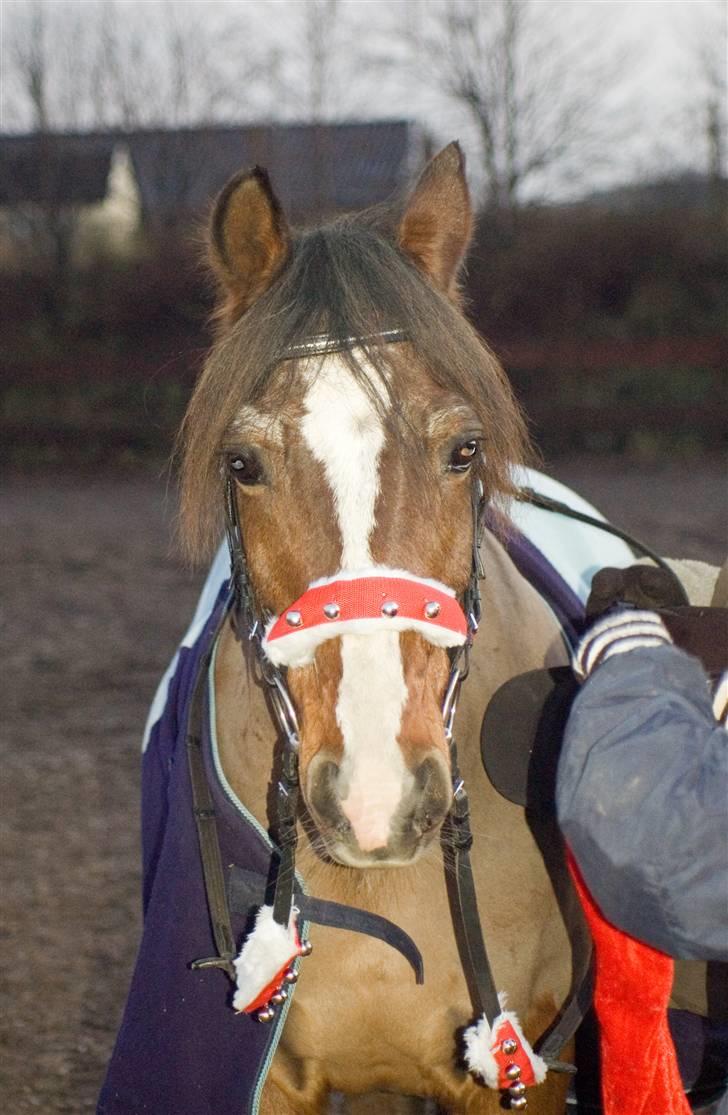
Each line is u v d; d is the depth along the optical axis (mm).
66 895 3572
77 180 15742
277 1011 1691
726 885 1378
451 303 1728
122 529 9078
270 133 16000
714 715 1504
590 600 1699
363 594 1482
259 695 1760
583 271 13969
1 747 4855
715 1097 1989
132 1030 1763
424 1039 1775
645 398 12977
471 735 1841
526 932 1819
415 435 1526
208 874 1741
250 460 1549
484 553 1970
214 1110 1725
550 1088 1846
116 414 12883
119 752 4797
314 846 1676
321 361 1562
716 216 14469
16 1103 2611
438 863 1748
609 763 1415
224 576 2178
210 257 1765
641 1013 1566
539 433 12469
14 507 10141
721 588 1824
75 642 6312
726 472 11078
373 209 1862
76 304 13867
